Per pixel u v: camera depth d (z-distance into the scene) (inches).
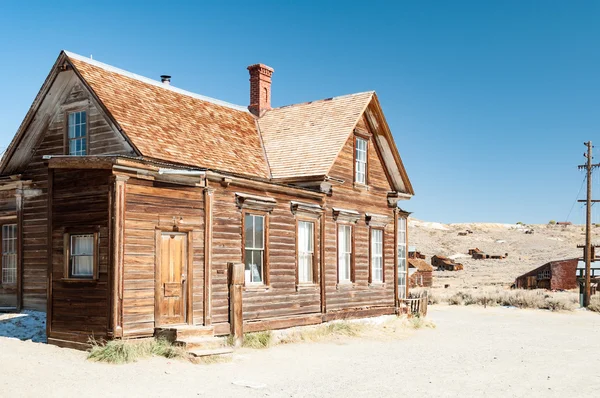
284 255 780.6
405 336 855.7
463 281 2696.9
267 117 1005.2
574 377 564.4
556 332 979.9
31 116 748.0
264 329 735.7
